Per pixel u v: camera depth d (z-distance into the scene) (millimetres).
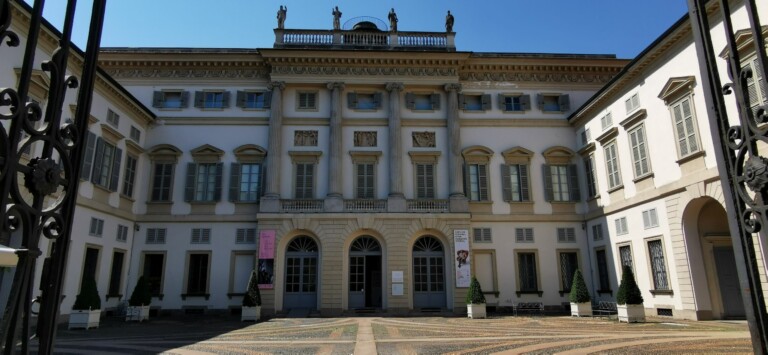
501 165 29938
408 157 29516
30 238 2932
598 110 27781
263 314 25797
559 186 29953
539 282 28422
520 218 29281
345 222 27266
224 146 29359
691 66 20094
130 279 27125
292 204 27812
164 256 27703
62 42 3309
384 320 22984
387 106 30219
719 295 20328
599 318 22797
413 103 30359
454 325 20141
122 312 25578
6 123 15609
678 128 20828
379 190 28859
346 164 29188
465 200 28281
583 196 29688
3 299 8406
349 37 31109
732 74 3551
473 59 30625
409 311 26312
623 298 20531
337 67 30062
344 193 28703
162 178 28688
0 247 3666
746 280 3377
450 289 27125
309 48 30219
